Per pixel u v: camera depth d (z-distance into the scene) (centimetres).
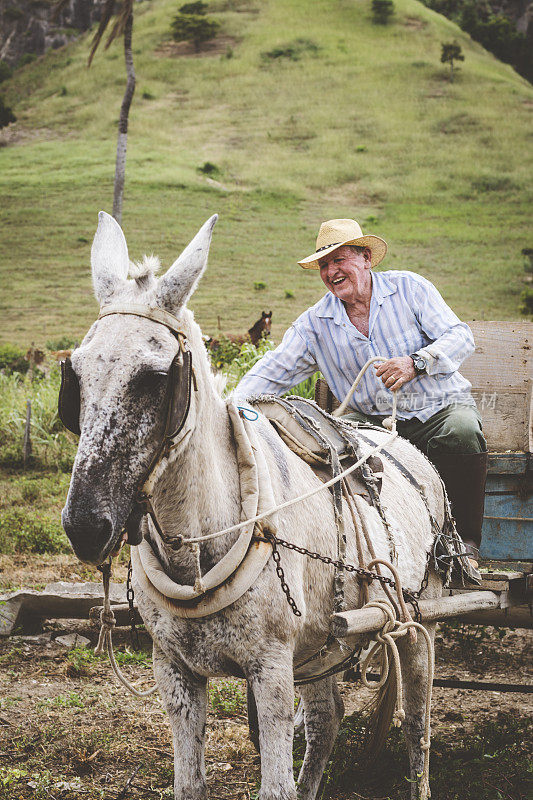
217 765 418
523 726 463
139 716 475
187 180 5681
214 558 278
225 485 283
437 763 412
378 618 312
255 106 7750
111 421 235
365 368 394
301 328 438
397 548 350
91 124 7525
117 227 291
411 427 434
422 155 6462
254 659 282
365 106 7638
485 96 7844
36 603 603
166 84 8500
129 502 240
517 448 491
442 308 425
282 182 5841
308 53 8969
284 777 272
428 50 9188
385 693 395
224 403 299
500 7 11931
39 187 5612
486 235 4856
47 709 482
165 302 254
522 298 3597
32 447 1386
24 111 8188
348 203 5562
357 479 346
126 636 580
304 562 301
